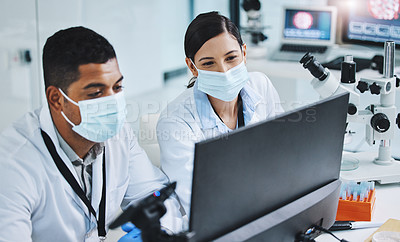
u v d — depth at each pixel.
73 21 3.96
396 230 1.45
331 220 1.30
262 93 1.84
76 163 1.46
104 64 1.30
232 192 0.97
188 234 0.91
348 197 1.61
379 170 1.85
